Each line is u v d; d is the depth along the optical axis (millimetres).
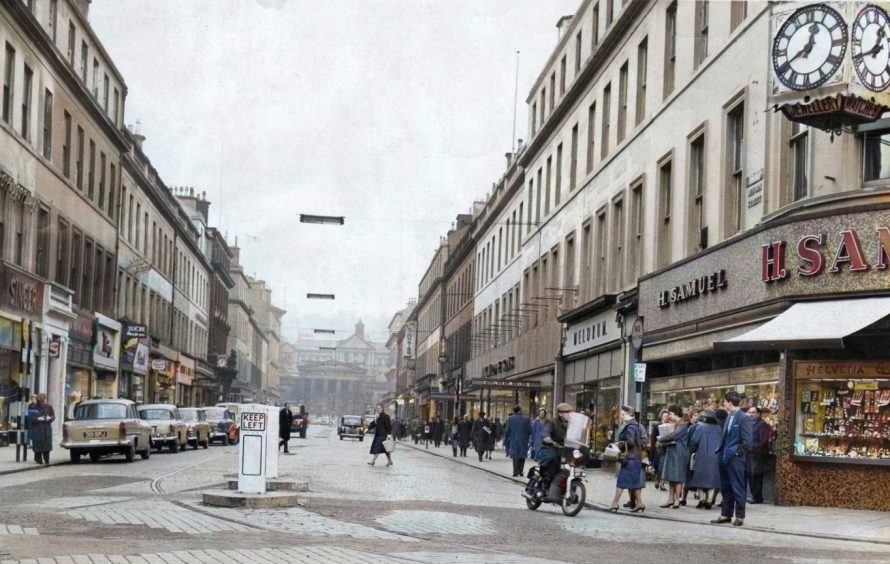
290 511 14172
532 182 47281
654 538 12555
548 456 16203
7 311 32125
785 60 16344
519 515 15266
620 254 31547
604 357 31609
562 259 39156
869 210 17047
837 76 15812
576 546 11430
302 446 45500
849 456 17281
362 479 22312
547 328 40562
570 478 15969
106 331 45562
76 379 41406
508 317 50969
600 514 16172
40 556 8977
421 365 105562
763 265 19266
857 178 17422
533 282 45219
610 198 32312
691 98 25047
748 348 17266
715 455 17156
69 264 39750
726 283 21328
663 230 27234
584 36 38156
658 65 28031
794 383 18031
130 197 51688
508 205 53969
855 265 17109
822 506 17438
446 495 18672
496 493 20047
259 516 13383
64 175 39562
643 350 26812
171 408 35250
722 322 21391
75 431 26297
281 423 34688
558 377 37844
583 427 16062
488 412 55031
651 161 28125
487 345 58406
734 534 13352
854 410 17375
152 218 57844
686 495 17906
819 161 18250
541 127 43656
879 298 16859
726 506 14781
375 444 29312
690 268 23609
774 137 19938
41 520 12109
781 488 17844
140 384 53844
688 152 25078
